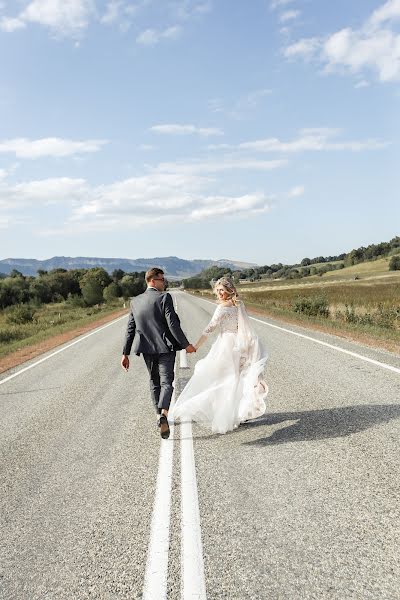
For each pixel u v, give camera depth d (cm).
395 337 1271
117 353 1326
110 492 415
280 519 347
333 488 392
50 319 3850
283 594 264
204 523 348
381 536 317
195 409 547
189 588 274
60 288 12056
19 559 320
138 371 1018
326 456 461
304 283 12562
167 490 409
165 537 332
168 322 541
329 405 637
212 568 292
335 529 329
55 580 293
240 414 557
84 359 1259
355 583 270
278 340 1335
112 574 294
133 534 340
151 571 293
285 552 304
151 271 569
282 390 738
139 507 382
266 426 571
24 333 2511
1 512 393
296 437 522
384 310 1833
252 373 558
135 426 612
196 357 1141
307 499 375
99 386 890
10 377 1070
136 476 446
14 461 514
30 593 282
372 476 410
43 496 418
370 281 9512
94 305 6825
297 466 442
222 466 456
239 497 387
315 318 1988
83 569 302
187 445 525
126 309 4428
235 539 323
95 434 591
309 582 273
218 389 552
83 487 431
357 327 1540
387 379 768
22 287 9831
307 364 943
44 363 1243
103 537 339
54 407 749
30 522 371
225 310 564
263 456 474
